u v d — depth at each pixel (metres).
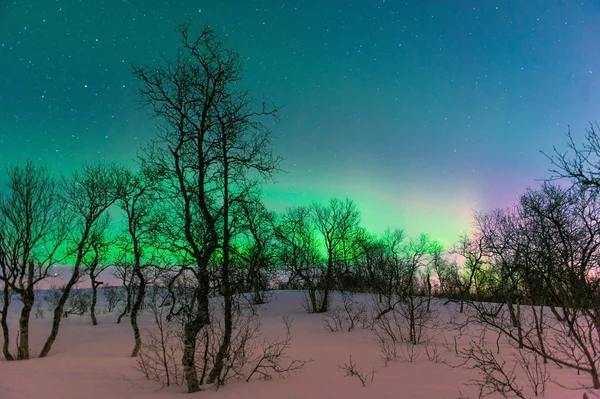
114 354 17.41
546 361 11.87
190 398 9.30
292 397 9.12
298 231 31.33
